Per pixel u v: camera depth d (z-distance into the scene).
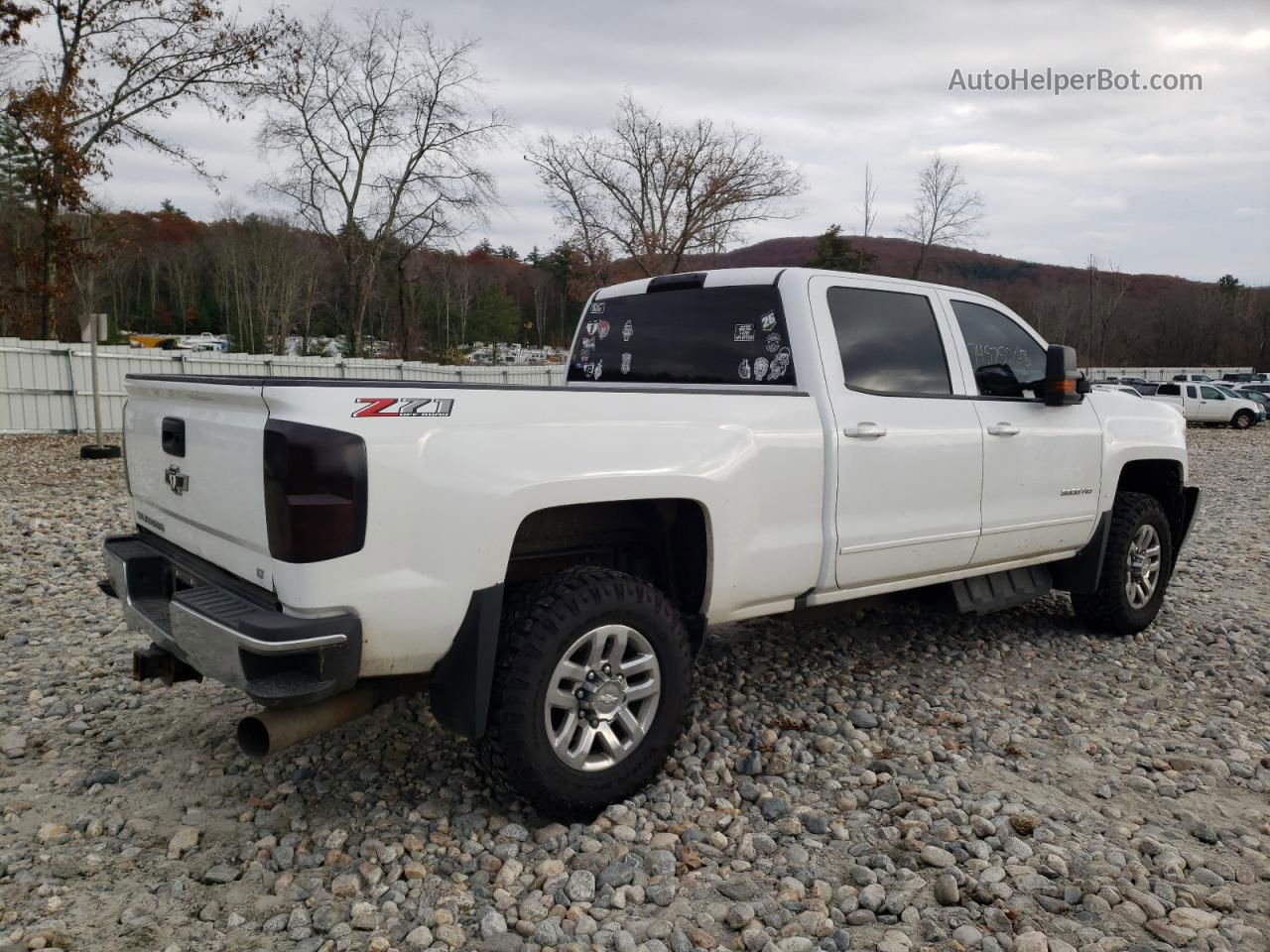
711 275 4.37
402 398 2.80
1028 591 5.13
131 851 3.00
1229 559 8.28
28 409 16.91
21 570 6.67
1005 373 4.90
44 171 20.62
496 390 3.01
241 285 65.44
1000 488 4.63
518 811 3.26
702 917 2.69
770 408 3.74
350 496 2.66
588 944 2.56
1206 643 5.54
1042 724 4.21
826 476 3.89
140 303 75.44
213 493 3.02
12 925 2.60
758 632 5.47
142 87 22.88
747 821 3.26
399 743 3.84
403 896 2.76
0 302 21.56
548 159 33.53
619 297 4.85
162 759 3.68
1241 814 3.40
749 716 4.17
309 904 2.73
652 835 3.14
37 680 4.52
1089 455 5.13
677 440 3.40
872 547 4.08
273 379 2.76
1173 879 2.93
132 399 3.83
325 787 3.45
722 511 3.51
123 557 3.49
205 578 3.11
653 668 3.28
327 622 2.65
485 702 2.95
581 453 3.14
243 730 2.76
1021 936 2.60
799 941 2.57
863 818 3.29
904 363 4.33
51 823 3.16
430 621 2.84
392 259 37.91
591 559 3.65
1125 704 4.50
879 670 4.85
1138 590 5.55
